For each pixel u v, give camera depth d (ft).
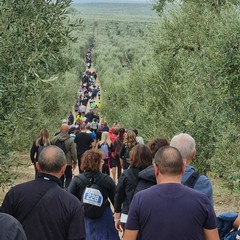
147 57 67.00
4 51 19.33
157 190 13.50
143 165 21.06
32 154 39.86
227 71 29.32
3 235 9.94
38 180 15.26
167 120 46.96
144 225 13.33
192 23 49.08
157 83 56.59
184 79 47.47
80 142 47.93
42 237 14.66
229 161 34.71
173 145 16.11
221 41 29.48
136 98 72.95
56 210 14.85
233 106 30.09
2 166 23.34
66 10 21.12
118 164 53.26
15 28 19.88
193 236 13.14
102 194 22.25
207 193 15.83
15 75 19.52
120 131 52.85
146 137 55.72
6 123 19.77
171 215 13.16
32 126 46.26
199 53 42.86
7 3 19.88
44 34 20.10
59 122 75.46
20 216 14.87
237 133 31.42
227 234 16.43
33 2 20.53
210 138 38.60
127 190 21.15
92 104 172.55
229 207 44.47
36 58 19.62
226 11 33.99
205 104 35.55
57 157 15.29
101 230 22.12
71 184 22.43
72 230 14.85
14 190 15.16
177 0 50.72
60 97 74.02
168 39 50.85
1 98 19.60
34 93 20.15
